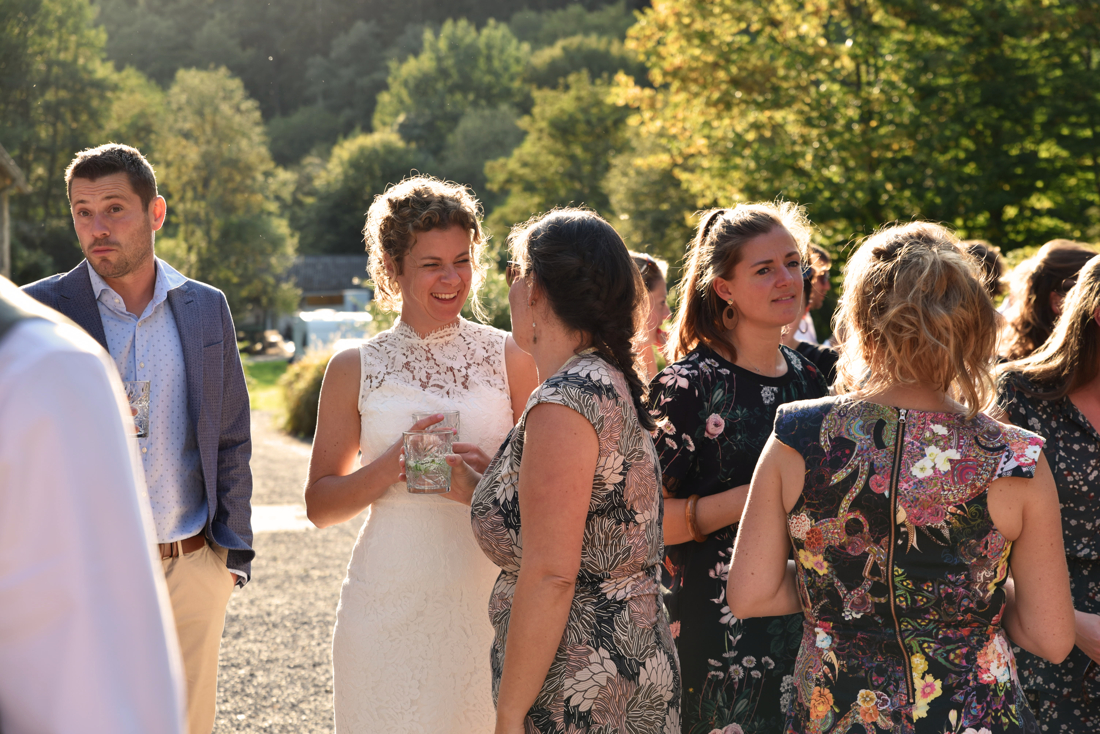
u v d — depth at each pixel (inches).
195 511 97.3
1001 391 89.1
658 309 126.7
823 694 60.6
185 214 1772.9
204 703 99.1
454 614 87.1
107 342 95.0
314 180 2834.6
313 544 276.4
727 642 82.4
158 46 3275.1
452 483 83.0
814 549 61.5
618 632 61.1
